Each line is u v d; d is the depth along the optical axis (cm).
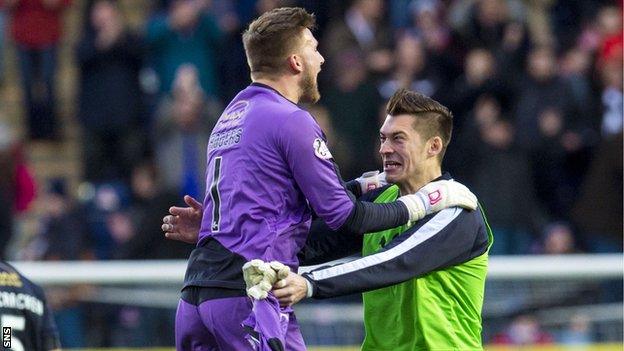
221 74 4459
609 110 4122
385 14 4616
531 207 3875
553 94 4062
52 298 3059
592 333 3103
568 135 4075
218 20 4578
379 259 1819
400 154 1900
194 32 4394
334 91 4088
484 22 4275
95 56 4353
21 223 4212
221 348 1816
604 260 3120
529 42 4259
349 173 3988
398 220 1833
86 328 3070
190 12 4375
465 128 3947
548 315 3112
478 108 4016
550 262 3106
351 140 4041
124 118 4347
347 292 1794
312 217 1923
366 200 2002
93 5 4462
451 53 4269
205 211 1861
